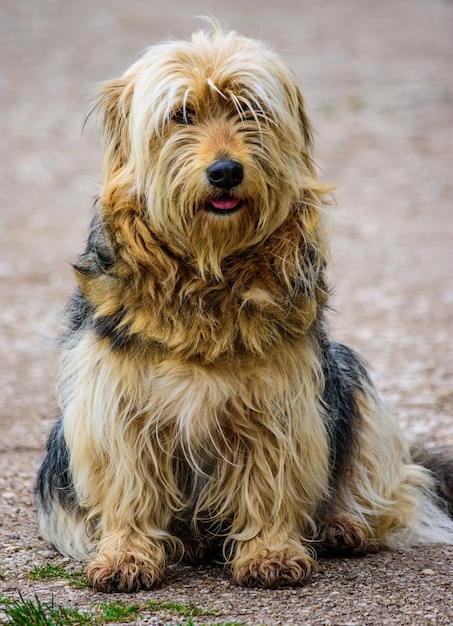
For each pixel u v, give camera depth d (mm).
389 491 8914
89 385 7785
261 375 7590
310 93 34594
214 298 7578
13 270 21172
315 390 7879
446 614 6906
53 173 28484
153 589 7660
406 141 30016
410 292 19062
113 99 8008
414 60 39031
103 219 7668
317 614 6938
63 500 8547
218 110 7602
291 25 45062
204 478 8094
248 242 7598
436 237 22828
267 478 7855
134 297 7555
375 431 8922
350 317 17609
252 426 7785
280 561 7652
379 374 14539
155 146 7539
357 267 20797
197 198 7402
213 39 8070
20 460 11414
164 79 7527
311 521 8148
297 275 7629
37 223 24641
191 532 8430
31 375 15234
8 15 46094
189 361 7539
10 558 8430
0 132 32031
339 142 29969
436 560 8312
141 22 44781
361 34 43625
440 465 9836
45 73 37906
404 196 25844
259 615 6938
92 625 6773
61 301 19125
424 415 12703
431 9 49188
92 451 7891
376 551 8664
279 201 7590
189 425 7598
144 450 7836
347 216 24438
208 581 7855
